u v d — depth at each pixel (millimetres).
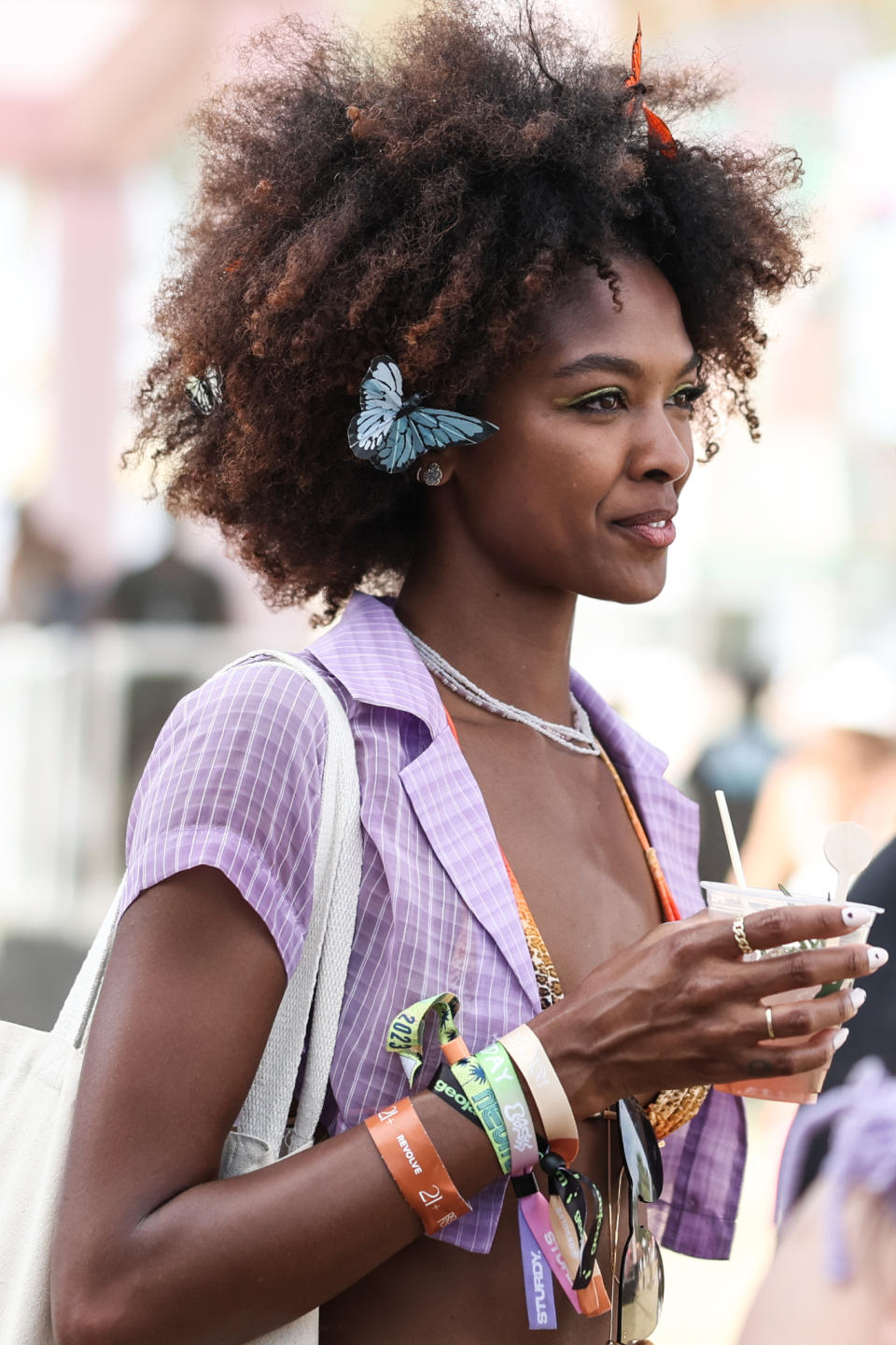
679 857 2816
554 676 2660
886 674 7688
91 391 14516
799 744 8266
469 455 2469
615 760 2857
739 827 8688
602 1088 2078
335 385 2494
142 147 13633
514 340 2334
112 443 14617
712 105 3088
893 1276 3301
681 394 2520
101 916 8977
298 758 2180
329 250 2393
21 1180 2092
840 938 2137
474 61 2568
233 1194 1970
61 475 14641
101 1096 1970
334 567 2877
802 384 13273
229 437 2623
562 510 2393
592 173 2389
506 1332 2227
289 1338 2066
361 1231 1987
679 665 11250
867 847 2170
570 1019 2082
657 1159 2393
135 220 14352
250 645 9805
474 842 2314
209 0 11359
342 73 2662
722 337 2816
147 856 2076
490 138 2389
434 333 2361
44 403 15602
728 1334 5871
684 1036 2029
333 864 2199
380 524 2748
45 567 12258
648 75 3000
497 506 2443
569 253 2377
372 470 2580
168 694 9430
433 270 2396
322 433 2551
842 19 11344
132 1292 1909
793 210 2959
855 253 12164
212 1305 1928
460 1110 2043
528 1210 2117
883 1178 3309
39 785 9156
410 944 2205
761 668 9383
